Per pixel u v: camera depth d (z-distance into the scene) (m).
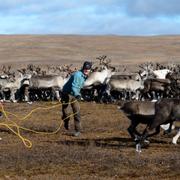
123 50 90.62
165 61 73.81
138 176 12.47
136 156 14.63
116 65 66.38
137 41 103.25
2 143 17.23
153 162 13.73
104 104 31.52
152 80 33.25
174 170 12.85
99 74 34.44
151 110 16.39
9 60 78.12
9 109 28.64
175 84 32.59
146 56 81.50
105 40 104.50
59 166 13.46
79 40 103.94
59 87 35.31
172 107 15.81
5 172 12.91
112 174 12.59
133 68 61.91
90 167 13.28
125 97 33.94
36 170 13.10
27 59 79.06
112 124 21.55
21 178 12.28
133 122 16.73
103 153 14.89
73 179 12.03
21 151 15.34
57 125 21.45
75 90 18.73
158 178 12.23
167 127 18.66
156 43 100.00
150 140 17.50
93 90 34.53
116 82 33.62
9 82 35.41
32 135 19.08
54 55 84.50
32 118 24.28
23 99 35.88
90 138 18.30
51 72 44.75
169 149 16.05
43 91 36.12
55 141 17.58
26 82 35.50
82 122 22.20
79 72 18.86
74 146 16.25
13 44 98.44
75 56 83.25
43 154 14.68
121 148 16.11
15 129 20.50
